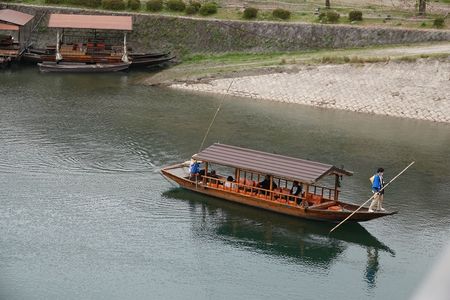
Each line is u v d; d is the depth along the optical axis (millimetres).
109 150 70125
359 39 109750
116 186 60969
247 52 113250
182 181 59562
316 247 51750
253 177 62531
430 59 92000
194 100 92000
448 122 85875
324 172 54375
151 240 51562
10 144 70312
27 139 72125
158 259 48875
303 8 123375
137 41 117375
